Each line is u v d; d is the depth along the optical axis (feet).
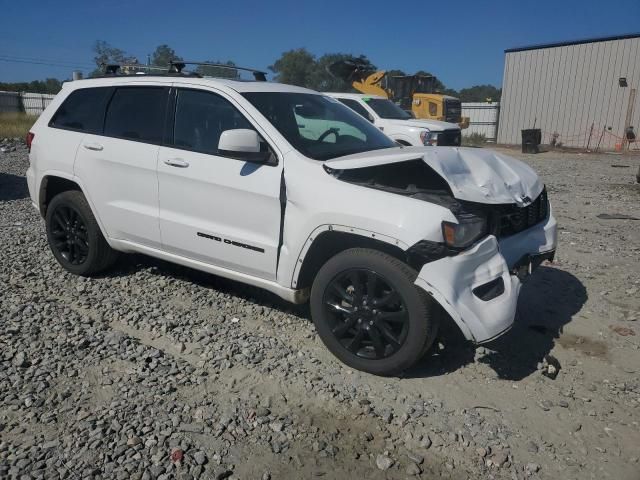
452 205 11.72
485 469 9.71
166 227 15.14
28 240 21.75
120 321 14.80
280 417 10.85
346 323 12.51
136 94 16.07
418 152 12.46
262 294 16.76
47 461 9.38
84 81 17.56
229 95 14.38
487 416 11.17
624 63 84.43
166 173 14.87
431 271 11.18
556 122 92.63
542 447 10.32
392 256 11.82
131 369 12.34
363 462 9.77
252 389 11.76
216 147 14.32
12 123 80.43
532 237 14.20
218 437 10.20
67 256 18.02
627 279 19.35
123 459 9.49
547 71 92.07
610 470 9.78
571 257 21.89
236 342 13.71
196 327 14.51
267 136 13.60
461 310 11.15
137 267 18.71
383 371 12.23
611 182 44.68
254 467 9.51
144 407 10.96
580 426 10.94
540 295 17.61
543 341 14.48
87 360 12.64
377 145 15.57
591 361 13.53
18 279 17.49
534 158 72.08
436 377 12.53
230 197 13.83
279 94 15.29
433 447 10.21
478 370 12.89
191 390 11.64
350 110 17.19
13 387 11.50
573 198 36.14
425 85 80.94
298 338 14.11
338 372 12.54
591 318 15.97
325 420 10.84
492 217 12.48
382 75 62.34
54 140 17.42
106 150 16.06
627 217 29.81
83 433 10.12
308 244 12.67
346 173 12.64
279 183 13.05
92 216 16.89
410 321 11.64
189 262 15.23
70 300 16.08
